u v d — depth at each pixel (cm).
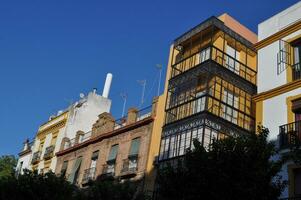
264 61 2041
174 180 1466
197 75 2466
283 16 2047
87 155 3428
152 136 2742
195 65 2534
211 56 2452
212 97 2309
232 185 1331
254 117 2492
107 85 4728
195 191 1380
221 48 2566
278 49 1994
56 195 2312
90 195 2214
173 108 2536
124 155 2933
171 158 2314
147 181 2572
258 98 1969
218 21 2580
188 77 2533
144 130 2847
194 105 2380
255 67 2697
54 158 4038
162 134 2506
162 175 1536
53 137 4347
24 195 2312
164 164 2352
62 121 4256
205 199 1361
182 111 2453
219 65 2436
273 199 1342
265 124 1875
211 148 1515
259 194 1319
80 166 3444
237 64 2584
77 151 3647
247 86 2555
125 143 2992
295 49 1925
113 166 3005
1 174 4681
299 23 1930
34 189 2306
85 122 4294
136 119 3088
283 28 2012
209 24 2570
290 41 1939
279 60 1961
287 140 1711
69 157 3750
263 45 2084
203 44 2634
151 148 2697
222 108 2345
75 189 2588
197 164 1425
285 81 1894
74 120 4231
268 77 1983
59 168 3838
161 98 2845
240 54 2680
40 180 2359
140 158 2748
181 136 2341
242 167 1347
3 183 2408
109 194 2142
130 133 2986
